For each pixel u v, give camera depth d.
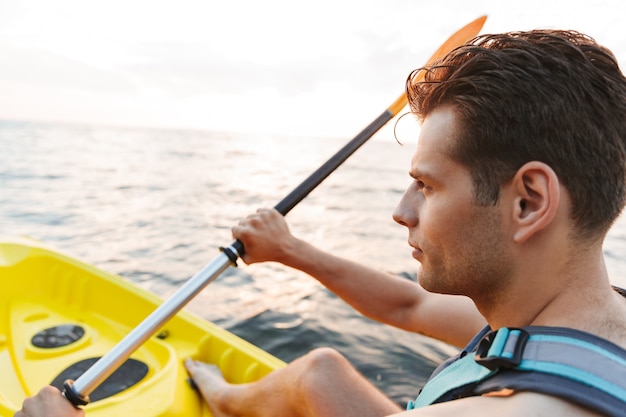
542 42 0.60
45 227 7.81
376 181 20.42
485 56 0.60
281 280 5.12
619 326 0.55
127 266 5.65
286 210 1.50
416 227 0.70
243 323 3.95
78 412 1.14
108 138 54.88
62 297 2.45
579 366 0.50
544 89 0.56
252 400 1.39
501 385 0.55
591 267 0.58
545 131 0.56
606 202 0.57
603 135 0.56
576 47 0.59
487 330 0.72
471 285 0.64
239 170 23.66
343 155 1.61
